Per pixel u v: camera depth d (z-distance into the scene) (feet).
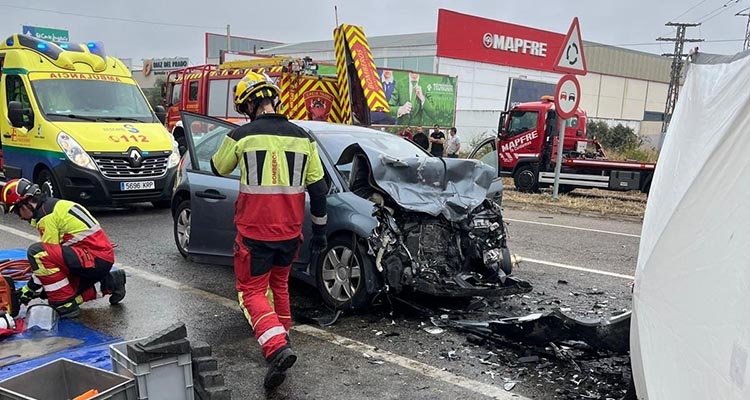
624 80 186.19
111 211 33.81
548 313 14.20
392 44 147.74
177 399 10.86
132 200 31.76
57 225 16.03
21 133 32.53
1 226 28.60
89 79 34.27
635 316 9.41
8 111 31.94
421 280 16.24
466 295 16.34
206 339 15.35
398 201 16.25
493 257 17.76
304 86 46.93
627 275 22.44
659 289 8.59
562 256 25.52
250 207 12.93
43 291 16.66
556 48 139.74
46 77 33.04
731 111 7.89
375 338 15.60
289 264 13.84
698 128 8.84
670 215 8.56
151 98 130.41
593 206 40.22
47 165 30.76
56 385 10.93
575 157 50.37
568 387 12.92
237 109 13.88
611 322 13.29
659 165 10.34
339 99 48.37
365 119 47.19
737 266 6.97
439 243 17.42
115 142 31.35
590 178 48.19
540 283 21.09
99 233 16.69
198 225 20.38
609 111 183.42
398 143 21.42
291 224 13.17
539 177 50.16
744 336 6.62
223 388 11.16
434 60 122.31
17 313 16.11
